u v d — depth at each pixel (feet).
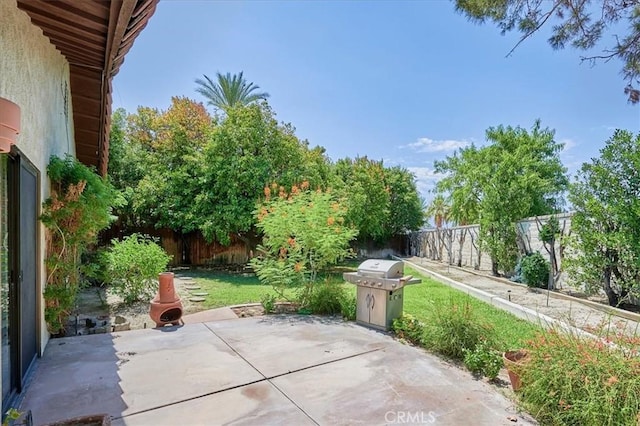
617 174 25.30
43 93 13.55
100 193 17.40
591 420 8.20
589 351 9.28
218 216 39.86
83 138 24.76
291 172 41.39
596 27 15.78
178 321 18.43
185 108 61.26
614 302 25.29
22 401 10.06
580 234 27.30
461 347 13.44
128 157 49.52
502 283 36.29
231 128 41.98
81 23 11.48
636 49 15.64
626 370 8.48
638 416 7.69
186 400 10.32
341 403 10.28
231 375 12.02
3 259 9.43
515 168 38.86
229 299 27.22
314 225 21.84
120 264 25.23
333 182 49.42
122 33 11.27
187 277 38.73
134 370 12.33
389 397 10.66
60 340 15.48
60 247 15.56
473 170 47.80
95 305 25.20
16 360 10.41
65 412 9.55
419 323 16.31
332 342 15.56
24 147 11.07
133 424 9.07
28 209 11.98
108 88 17.04
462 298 24.82
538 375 9.47
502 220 38.55
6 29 9.30
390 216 71.15
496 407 10.15
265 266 22.27
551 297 28.73
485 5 15.48
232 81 68.95
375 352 14.35
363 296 18.38
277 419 9.41
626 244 23.95
